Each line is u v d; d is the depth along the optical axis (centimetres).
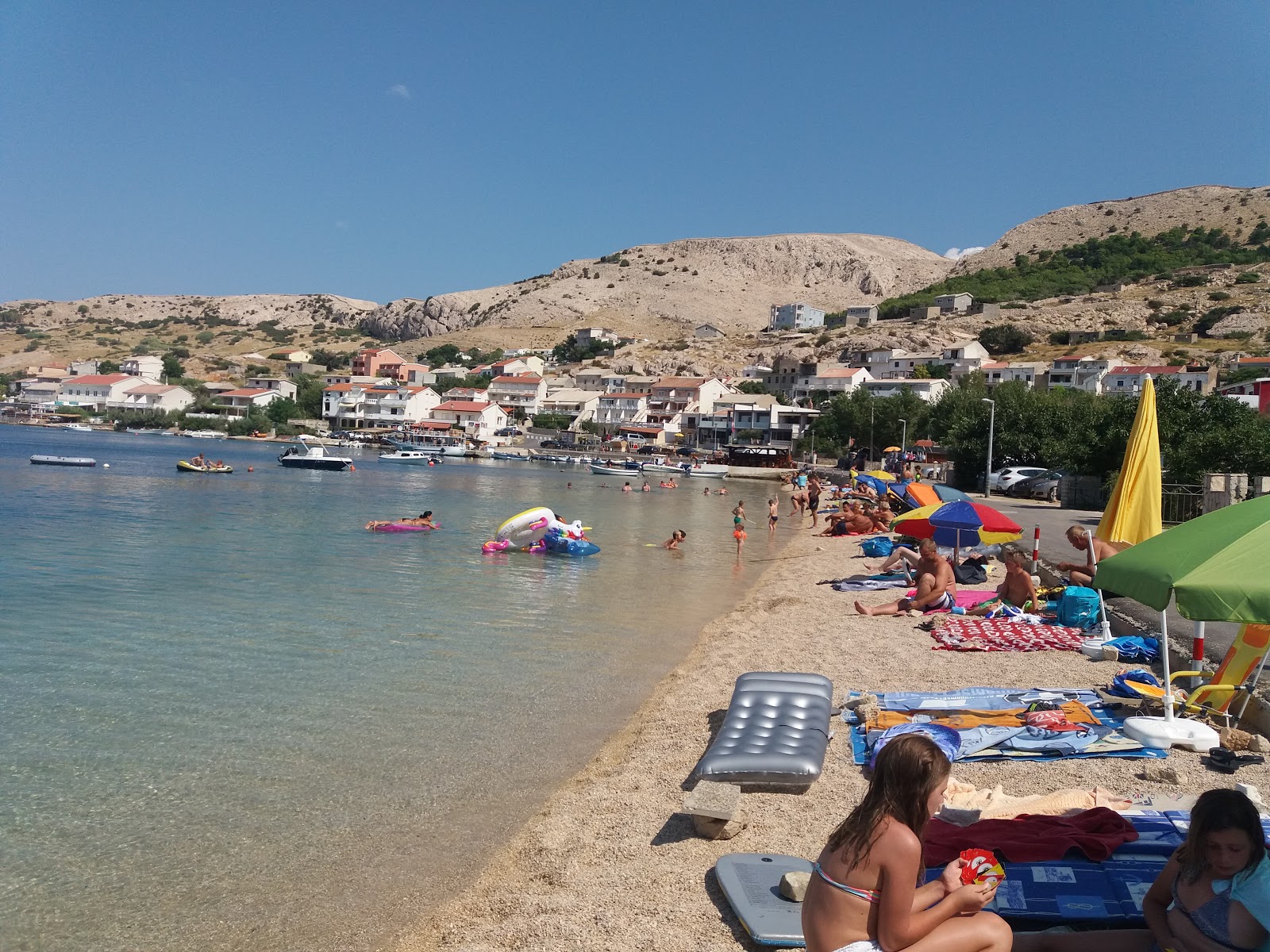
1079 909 568
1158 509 1408
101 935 690
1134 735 945
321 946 675
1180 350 13538
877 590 2233
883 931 451
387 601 2144
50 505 4531
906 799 455
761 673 1094
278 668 1480
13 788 966
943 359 14525
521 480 8512
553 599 2230
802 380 14775
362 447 13538
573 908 682
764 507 6144
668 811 880
